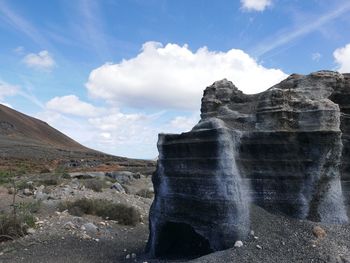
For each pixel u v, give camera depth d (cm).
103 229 1620
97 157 8494
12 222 1439
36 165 5406
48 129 15112
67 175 3278
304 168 1105
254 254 940
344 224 1065
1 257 1190
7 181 2000
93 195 2252
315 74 1205
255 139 1122
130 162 7169
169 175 1197
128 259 1202
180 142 1170
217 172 1064
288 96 1147
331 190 1095
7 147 8081
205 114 1275
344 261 896
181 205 1145
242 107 1235
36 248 1291
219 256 952
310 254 925
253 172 1112
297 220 1060
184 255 1154
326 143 1089
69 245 1346
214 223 1039
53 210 1780
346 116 1213
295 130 1117
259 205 1095
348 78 1253
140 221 1880
